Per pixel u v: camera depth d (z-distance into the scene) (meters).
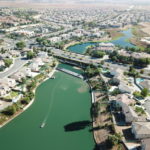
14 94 189.88
